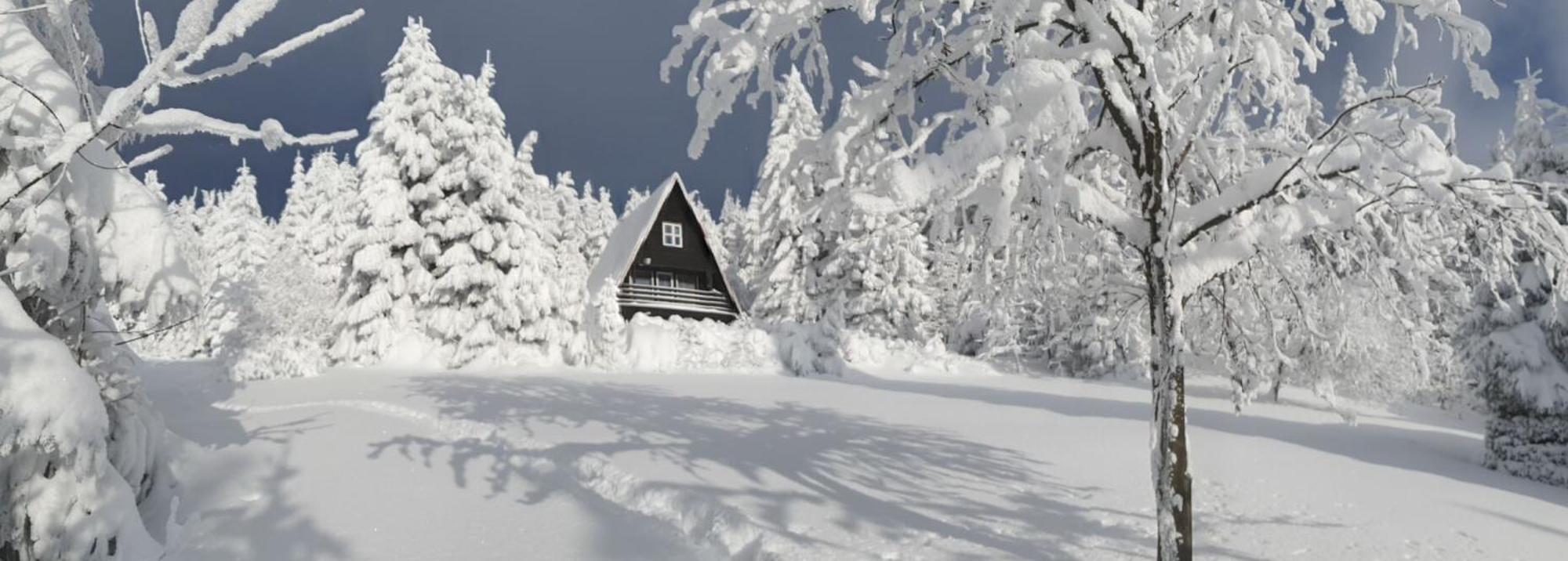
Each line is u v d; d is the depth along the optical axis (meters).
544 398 14.47
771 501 6.70
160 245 5.88
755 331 28.89
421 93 25.47
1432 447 13.58
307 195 57.81
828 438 10.48
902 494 7.27
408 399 13.87
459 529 6.31
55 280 5.21
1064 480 8.27
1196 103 5.32
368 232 24.52
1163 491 4.64
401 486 7.62
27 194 5.12
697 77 5.48
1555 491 10.36
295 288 26.58
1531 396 13.52
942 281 40.12
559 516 6.68
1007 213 4.20
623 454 8.76
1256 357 6.89
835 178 5.53
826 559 5.30
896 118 6.11
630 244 37.91
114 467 5.96
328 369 22.38
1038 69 4.05
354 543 5.95
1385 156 4.77
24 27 5.52
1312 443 12.43
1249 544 6.17
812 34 5.94
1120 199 6.32
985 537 5.93
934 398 17.66
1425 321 6.07
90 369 6.00
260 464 8.12
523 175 33.00
